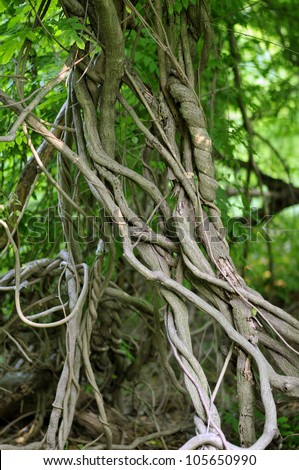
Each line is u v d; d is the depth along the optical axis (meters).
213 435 1.88
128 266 3.29
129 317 3.40
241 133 3.37
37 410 2.94
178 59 2.24
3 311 3.10
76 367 2.38
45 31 2.15
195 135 2.16
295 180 5.80
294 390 1.97
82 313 2.54
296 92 4.39
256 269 5.09
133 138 2.80
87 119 2.19
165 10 2.26
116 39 2.05
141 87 2.23
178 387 2.75
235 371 2.16
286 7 3.84
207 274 2.08
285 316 2.05
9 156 2.79
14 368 2.88
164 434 2.86
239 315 2.07
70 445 2.85
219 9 3.17
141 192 3.26
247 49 3.95
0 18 2.71
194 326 3.87
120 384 3.17
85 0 2.17
